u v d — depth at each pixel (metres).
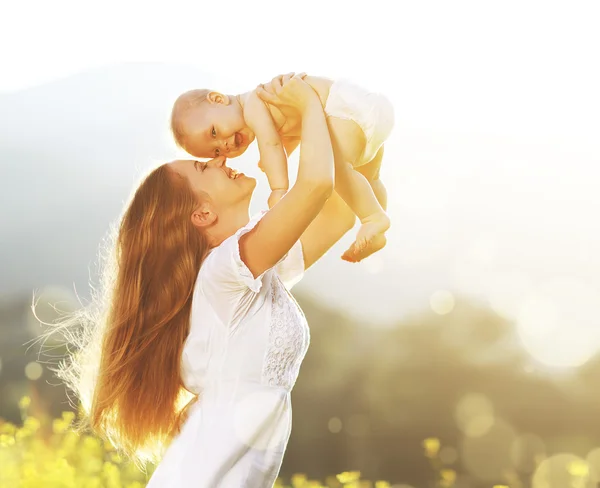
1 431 5.23
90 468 4.54
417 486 19.66
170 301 2.65
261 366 2.52
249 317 2.54
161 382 2.66
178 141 2.98
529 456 18.30
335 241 3.14
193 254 2.67
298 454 21.44
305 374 23.69
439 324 24.78
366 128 2.87
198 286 2.58
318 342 24.22
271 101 2.81
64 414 4.96
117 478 4.40
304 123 2.65
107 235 2.88
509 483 5.84
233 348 2.52
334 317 24.84
